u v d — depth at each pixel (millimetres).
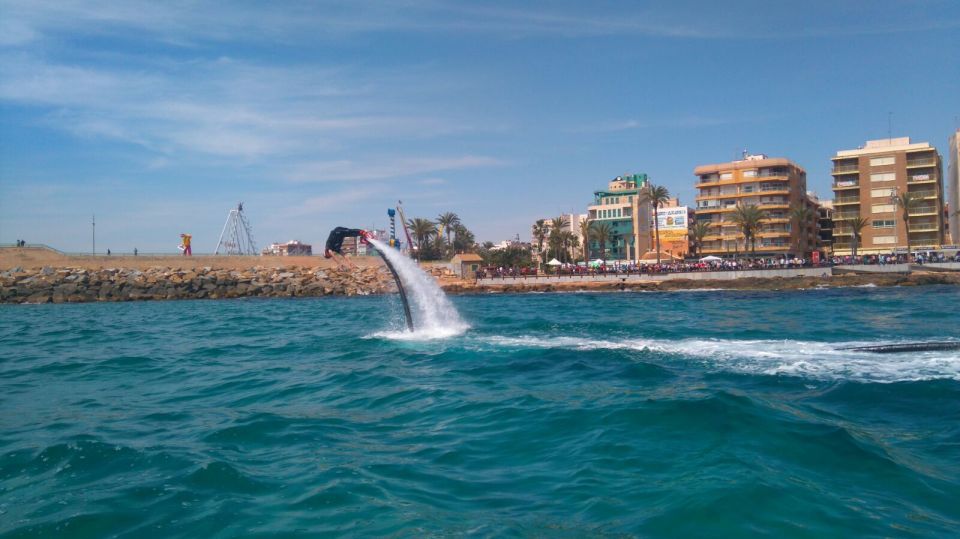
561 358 15719
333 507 6746
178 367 17031
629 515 6297
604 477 7355
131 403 12367
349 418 10703
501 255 118000
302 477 7688
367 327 27125
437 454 8531
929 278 70312
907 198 89312
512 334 21109
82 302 72500
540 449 8562
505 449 8648
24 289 72312
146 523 6398
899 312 32250
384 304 53625
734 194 107438
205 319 37156
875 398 10664
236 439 9500
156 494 7168
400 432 9734
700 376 12984
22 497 7172
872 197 100125
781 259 100562
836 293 59344
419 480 7543
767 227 105812
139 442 9336
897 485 6926
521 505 6699
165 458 8492
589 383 12711
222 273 85875
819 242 120500
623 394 11383
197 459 8406
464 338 20250
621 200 130000
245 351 20031
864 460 7641
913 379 11945
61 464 8312
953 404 10148
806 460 7680
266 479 7637
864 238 100500
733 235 106688
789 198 106375
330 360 17094
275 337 24281
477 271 90938
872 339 19000
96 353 20391
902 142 101562
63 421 10812
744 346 17375
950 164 107812
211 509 6723
